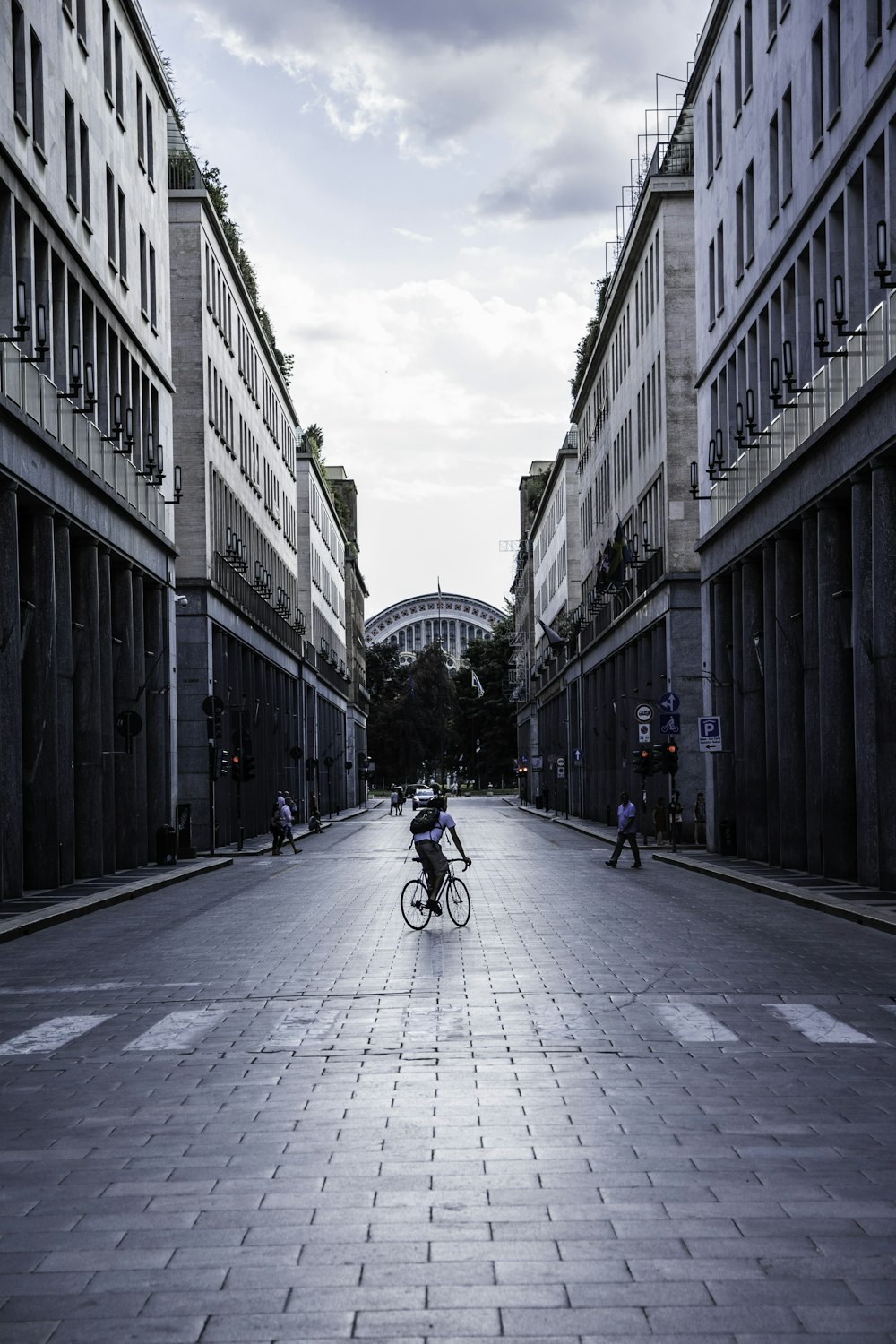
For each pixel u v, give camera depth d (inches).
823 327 1162.6
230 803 2188.7
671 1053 428.1
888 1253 239.0
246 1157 310.7
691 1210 264.2
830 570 1146.0
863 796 1042.1
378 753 6815.9
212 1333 207.6
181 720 1953.7
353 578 5393.7
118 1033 482.9
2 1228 262.1
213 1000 553.6
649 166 2065.7
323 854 1902.1
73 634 1280.8
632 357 2336.4
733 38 1540.4
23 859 1146.7
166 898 1130.7
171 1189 286.0
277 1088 384.5
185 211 2014.0
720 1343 200.8
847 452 1061.1
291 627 3063.5
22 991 596.7
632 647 2308.1
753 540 1419.8
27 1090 391.9
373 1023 488.7
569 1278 228.5
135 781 1499.8
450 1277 229.9
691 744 1898.4
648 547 2078.0
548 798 3986.2
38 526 1160.8
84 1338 207.2
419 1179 288.8
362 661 6171.3
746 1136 323.0
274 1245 248.1
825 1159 302.2
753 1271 230.2
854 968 625.9
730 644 1646.2
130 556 1496.1
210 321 2084.2
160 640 1673.2
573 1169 295.0
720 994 549.3
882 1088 375.6
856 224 1091.9
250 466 2581.2
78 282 1314.0
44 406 1138.0
